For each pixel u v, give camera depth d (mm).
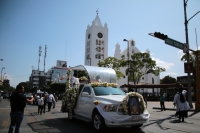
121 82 66250
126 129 7590
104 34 76750
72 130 7316
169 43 14375
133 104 6672
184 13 17281
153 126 8398
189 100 16516
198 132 7152
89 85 8414
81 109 8406
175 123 9305
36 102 24766
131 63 36688
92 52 73375
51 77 89250
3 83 79250
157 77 73062
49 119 10508
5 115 12367
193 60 32094
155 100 37344
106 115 6398
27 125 8500
